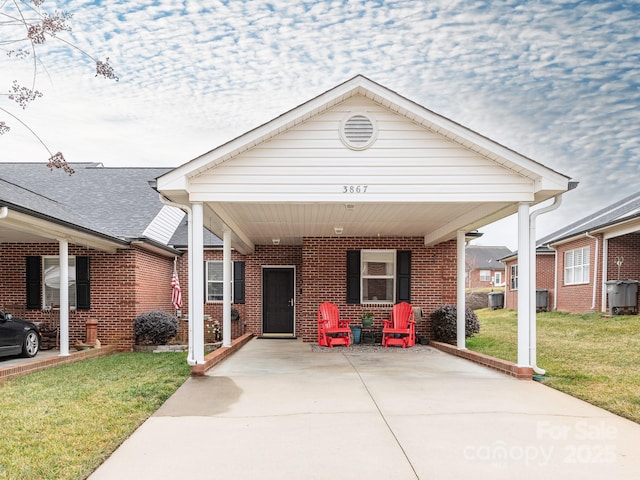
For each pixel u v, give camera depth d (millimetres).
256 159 7852
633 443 4578
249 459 4219
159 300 15352
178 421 5352
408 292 13617
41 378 8133
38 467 4035
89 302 13125
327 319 12633
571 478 3812
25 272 13312
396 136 7910
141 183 17641
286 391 6773
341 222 11211
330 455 4289
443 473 3895
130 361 10438
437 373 8195
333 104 7875
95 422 5312
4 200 7785
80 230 10266
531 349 7852
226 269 11039
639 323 13633
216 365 9062
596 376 7590
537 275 22969
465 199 7844
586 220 22125
